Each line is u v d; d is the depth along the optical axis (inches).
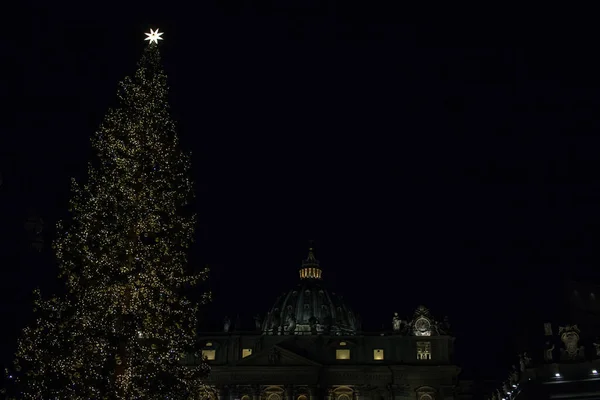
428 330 5689.0
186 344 1870.1
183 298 1870.1
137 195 1795.0
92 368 1711.4
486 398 5679.1
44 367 1712.6
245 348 5772.6
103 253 1761.8
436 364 5551.2
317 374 5487.2
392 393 5497.1
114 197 1787.6
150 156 1844.2
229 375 5502.0
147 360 1768.0
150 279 1772.9
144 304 1763.0
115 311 1739.7
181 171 1923.0
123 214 1777.8
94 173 1843.0
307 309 6747.1
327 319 6619.1
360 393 5551.2
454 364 5600.4
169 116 1921.8
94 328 1718.8
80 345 1718.8
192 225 1891.0
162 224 1819.6
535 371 2714.1
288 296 6958.7
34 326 1831.9
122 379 1722.4
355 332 6358.3
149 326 1770.4
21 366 1777.8
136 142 1834.4
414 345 5649.6
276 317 6801.2
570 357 2635.3
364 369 5585.6
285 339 5762.8
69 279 1775.3
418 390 5511.8
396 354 5639.8
